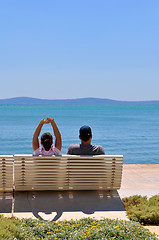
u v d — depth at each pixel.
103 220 3.95
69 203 4.77
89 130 4.93
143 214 4.32
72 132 28.38
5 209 4.45
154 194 5.38
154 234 3.58
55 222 3.86
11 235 3.19
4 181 4.68
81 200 4.90
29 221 3.80
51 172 4.77
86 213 4.47
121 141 21.81
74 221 3.94
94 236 3.31
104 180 4.97
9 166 4.62
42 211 4.45
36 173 4.73
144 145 19.66
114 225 3.63
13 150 17.33
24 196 4.92
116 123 45.00
